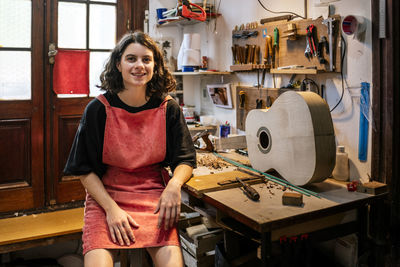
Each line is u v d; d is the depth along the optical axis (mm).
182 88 3336
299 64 2125
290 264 1472
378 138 1743
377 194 1610
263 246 1360
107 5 2926
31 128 2699
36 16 2664
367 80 1789
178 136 1751
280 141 1775
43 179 2760
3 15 2588
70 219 2439
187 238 2045
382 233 1684
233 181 1717
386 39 1678
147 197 1633
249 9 2580
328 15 1955
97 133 1646
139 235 1505
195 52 2947
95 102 1671
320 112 1610
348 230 1665
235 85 2771
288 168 1733
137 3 3059
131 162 1646
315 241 1563
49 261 2502
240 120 2656
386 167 1716
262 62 2400
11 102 2629
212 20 3002
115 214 1509
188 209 2281
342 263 1849
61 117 2791
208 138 2398
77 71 2805
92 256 1413
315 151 1576
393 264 1746
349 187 1659
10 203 2670
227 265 1690
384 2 1664
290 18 2197
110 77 1697
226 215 1626
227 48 2840
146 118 1693
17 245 2146
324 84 2027
